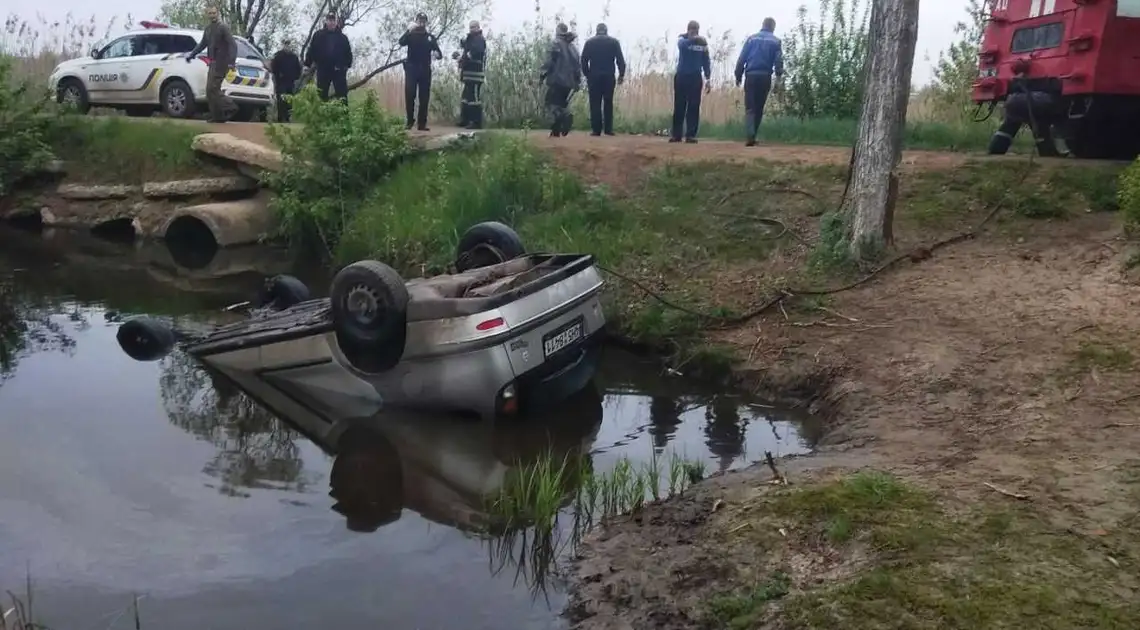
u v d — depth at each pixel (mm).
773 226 10484
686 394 7855
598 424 7195
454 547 5133
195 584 4684
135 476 6070
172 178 15992
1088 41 10492
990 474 5184
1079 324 7215
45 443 6598
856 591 4059
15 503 5586
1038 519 4590
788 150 13055
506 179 12164
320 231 13469
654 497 5492
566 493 5840
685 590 4379
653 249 10328
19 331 9820
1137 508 4625
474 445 6773
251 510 5605
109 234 15992
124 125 17125
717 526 4926
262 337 7789
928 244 9391
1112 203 9562
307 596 4586
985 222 9664
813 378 7520
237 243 14531
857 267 9180
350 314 7148
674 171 12023
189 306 11062
